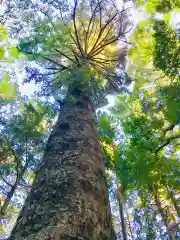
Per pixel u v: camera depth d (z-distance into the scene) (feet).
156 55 15.20
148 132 13.07
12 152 18.83
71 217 6.44
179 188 13.17
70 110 12.71
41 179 8.10
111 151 17.43
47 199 7.03
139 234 23.61
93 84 17.01
